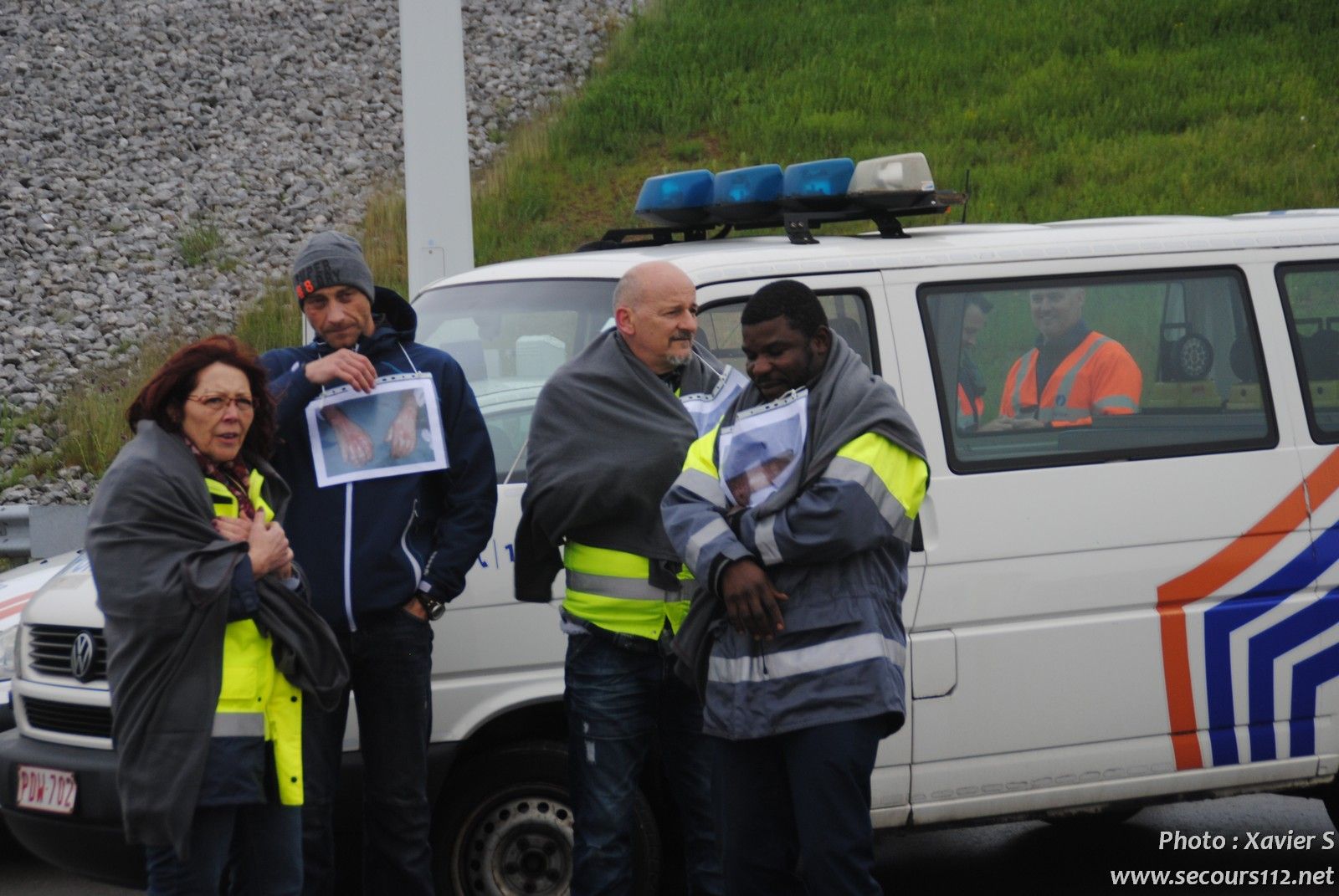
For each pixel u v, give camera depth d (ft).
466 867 27.71
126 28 136.46
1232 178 97.50
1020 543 28.30
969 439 28.43
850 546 21.24
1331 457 30.35
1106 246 29.99
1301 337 30.86
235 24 138.21
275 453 24.76
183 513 21.04
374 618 24.64
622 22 138.51
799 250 29.22
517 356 29.48
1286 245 31.22
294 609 21.83
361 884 30.30
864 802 21.65
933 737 27.84
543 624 27.17
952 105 116.06
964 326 28.96
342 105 123.44
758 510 21.65
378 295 26.02
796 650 21.61
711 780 25.94
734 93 120.98
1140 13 130.72
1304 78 114.73
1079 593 28.60
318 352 25.68
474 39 134.10
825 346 22.34
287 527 24.67
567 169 110.22
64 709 27.43
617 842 25.21
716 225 33.76
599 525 24.82
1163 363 29.96
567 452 24.62
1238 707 29.58
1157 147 104.53
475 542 25.21
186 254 99.81
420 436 24.98
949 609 27.89
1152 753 29.12
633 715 25.18
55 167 112.37
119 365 84.74
